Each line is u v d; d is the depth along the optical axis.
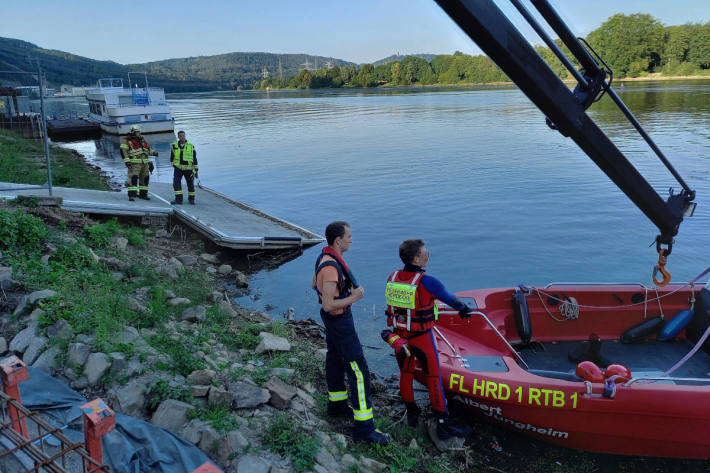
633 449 4.67
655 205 4.36
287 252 10.80
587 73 3.34
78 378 4.01
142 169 12.08
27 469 2.64
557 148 24.48
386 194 16.08
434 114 48.91
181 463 3.29
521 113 46.78
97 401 2.29
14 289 5.42
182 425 3.65
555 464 4.57
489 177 18.22
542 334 6.55
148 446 3.36
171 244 10.62
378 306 8.17
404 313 4.55
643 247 10.73
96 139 36.31
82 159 24.45
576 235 11.62
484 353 5.58
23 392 3.73
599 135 3.61
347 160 23.05
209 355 5.00
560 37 3.16
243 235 10.45
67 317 4.66
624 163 3.88
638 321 6.46
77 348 4.20
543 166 20.02
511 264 9.97
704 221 12.26
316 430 4.11
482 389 4.71
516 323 6.29
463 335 5.97
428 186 17.05
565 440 4.73
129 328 4.82
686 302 6.34
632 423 4.49
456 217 13.30
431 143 27.95
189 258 9.56
